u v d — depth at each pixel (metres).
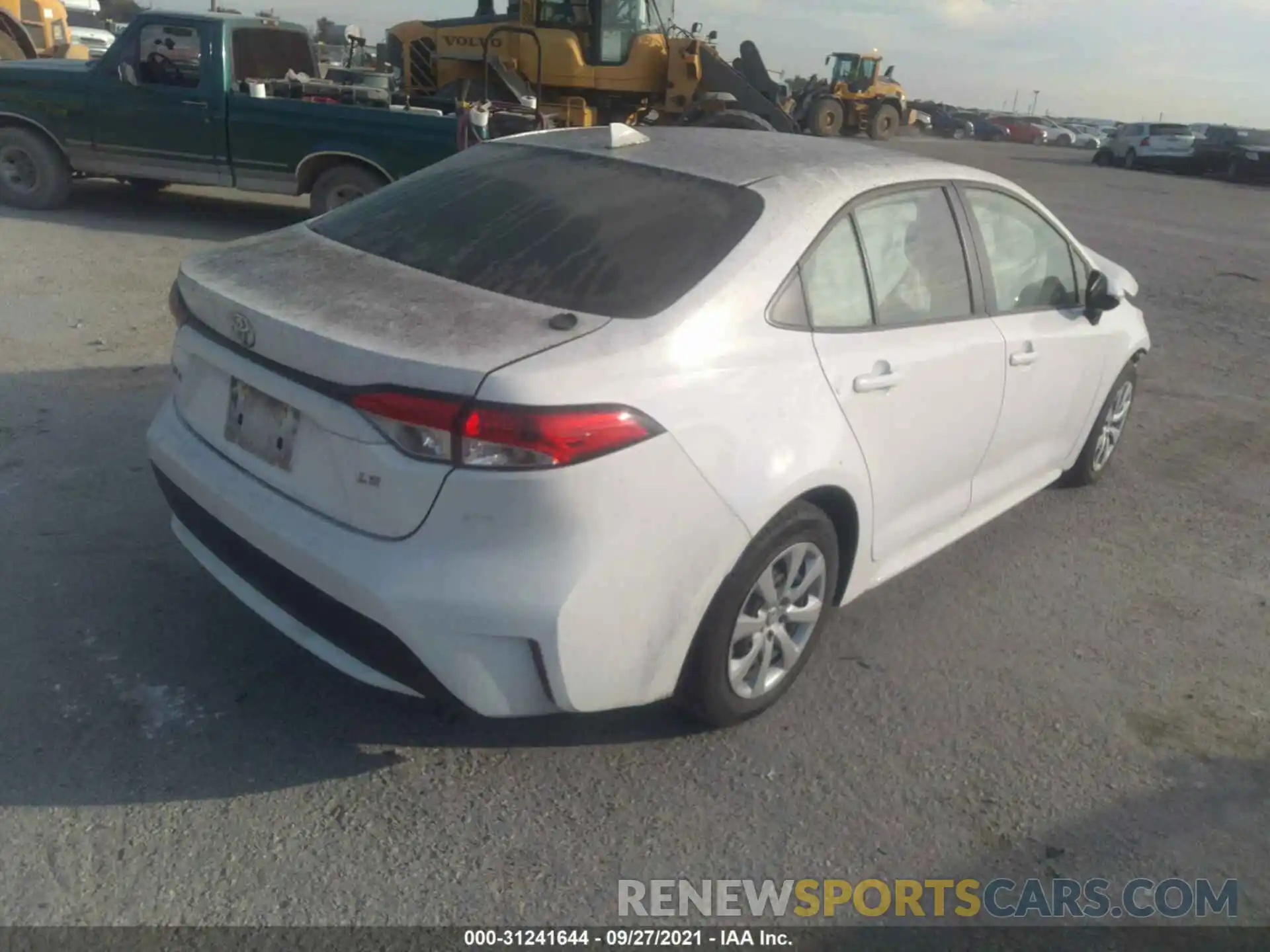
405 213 3.61
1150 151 33.91
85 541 4.23
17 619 3.68
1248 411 7.39
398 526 2.73
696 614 3.05
